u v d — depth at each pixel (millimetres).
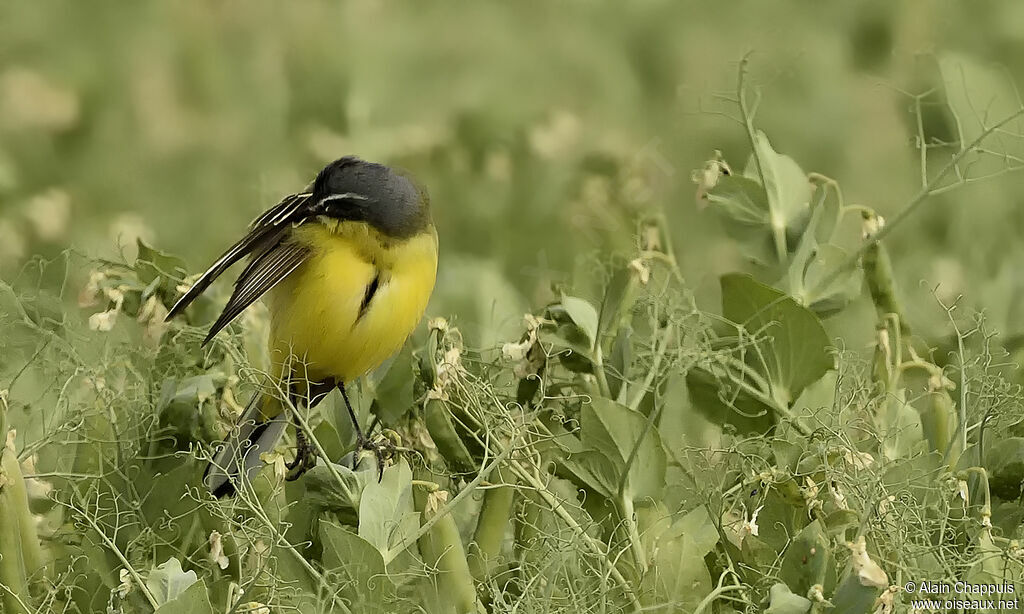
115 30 19531
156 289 9758
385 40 20297
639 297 9891
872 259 10148
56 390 10031
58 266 13078
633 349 9727
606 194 13875
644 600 8539
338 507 8656
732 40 19562
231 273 13250
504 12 21406
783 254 10086
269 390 9219
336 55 19359
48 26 19562
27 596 8523
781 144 17188
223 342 9758
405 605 8656
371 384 9383
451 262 14250
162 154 18156
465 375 9078
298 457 9859
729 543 8531
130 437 9453
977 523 8516
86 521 8914
